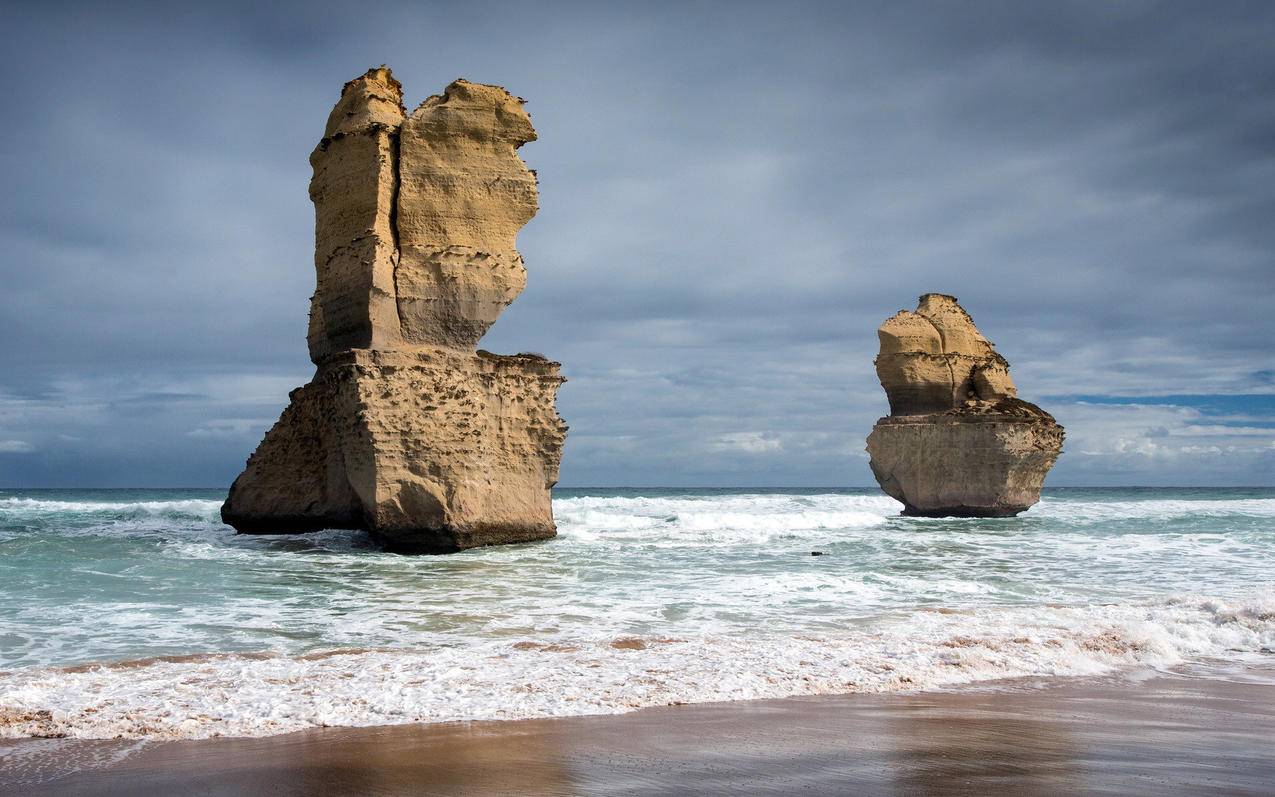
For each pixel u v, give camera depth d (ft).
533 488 83.82
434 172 80.84
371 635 40.73
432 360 76.43
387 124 81.92
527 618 45.11
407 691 29.78
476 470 77.41
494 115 82.94
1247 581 60.49
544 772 21.36
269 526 88.07
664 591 54.19
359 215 81.10
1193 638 40.70
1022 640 38.78
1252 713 28.14
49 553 69.46
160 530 95.25
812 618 45.21
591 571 63.82
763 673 32.65
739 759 22.44
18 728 25.88
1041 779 20.68
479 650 36.83
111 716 26.96
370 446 72.69
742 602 50.29
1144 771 21.42
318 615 45.70
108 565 63.05
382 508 72.54
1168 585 58.49
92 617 44.50
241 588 54.39
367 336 77.00
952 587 56.54
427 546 73.97
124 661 34.88
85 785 20.97
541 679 31.50
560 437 85.40
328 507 84.58
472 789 20.08
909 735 24.89
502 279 81.87
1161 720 26.99
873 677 32.55
